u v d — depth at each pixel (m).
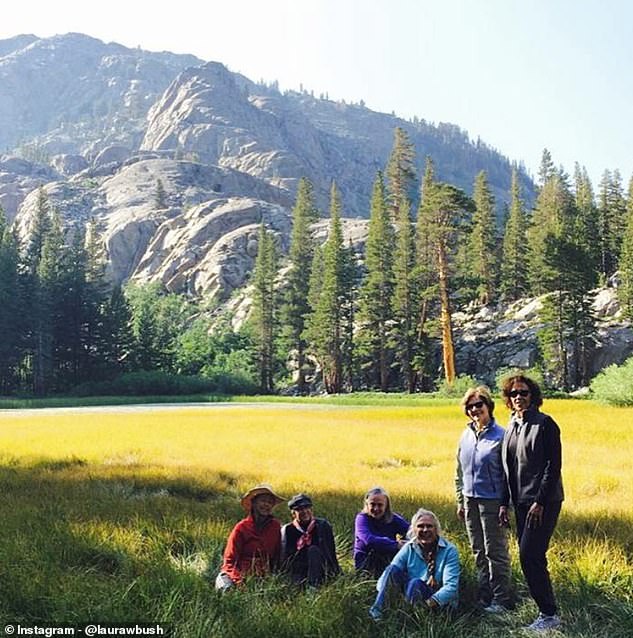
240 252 133.62
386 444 20.61
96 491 12.10
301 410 46.25
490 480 6.88
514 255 94.00
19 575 6.45
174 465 15.88
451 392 65.06
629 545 7.97
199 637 5.44
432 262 79.25
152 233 157.25
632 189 95.31
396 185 106.25
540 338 72.06
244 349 99.81
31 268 94.50
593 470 14.03
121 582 6.50
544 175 120.88
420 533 6.72
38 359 85.94
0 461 17.27
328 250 84.56
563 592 6.71
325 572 7.01
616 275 86.69
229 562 7.06
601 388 41.88
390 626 5.91
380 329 82.69
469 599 6.84
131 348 91.19
